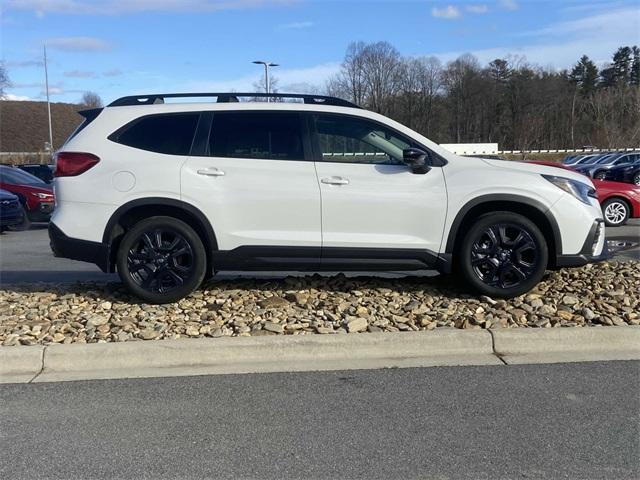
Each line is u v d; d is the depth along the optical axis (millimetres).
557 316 5352
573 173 6000
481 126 96688
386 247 5625
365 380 4406
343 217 5605
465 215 5645
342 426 3725
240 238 5629
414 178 5633
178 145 5707
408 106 91250
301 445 3508
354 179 5602
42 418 3883
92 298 6168
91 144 5715
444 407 3961
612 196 13953
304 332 5102
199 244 5699
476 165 5730
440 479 3156
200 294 6164
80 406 4051
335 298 5961
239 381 4426
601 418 3801
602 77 116375
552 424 3727
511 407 3953
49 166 23219
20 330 5211
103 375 4586
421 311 5551
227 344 4812
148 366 4746
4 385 4418
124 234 5809
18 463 3354
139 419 3854
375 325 5211
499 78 97312
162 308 5738
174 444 3541
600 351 4941
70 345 4789
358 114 5758
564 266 5758
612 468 3254
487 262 5730
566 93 95250
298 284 6504
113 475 3229
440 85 94688
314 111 5754
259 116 5730
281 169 5613
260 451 3449
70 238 5664
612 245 10656
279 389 4270
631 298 5828
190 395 4195
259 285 6516
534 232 5617
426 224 5625
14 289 6738
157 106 5793
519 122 91312
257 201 5602
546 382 4336
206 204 5590
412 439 3562
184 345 4789
